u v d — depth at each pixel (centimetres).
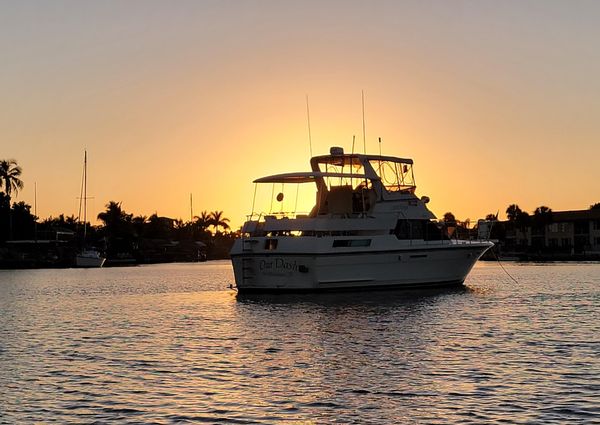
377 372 2045
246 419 1605
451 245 4769
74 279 7744
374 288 4547
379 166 4859
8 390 1884
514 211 15788
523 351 2359
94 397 1806
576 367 2081
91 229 16125
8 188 12769
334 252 4378
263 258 4497
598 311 3569
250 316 3491
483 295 4491
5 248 12294
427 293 4584
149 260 15850
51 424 1580
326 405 1706
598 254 12494
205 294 5162
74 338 2828
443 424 1548
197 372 2092
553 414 1603
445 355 2295
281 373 2056
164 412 1664
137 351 2484
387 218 4700
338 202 4734
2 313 3866
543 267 9619
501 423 1549
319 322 3177
